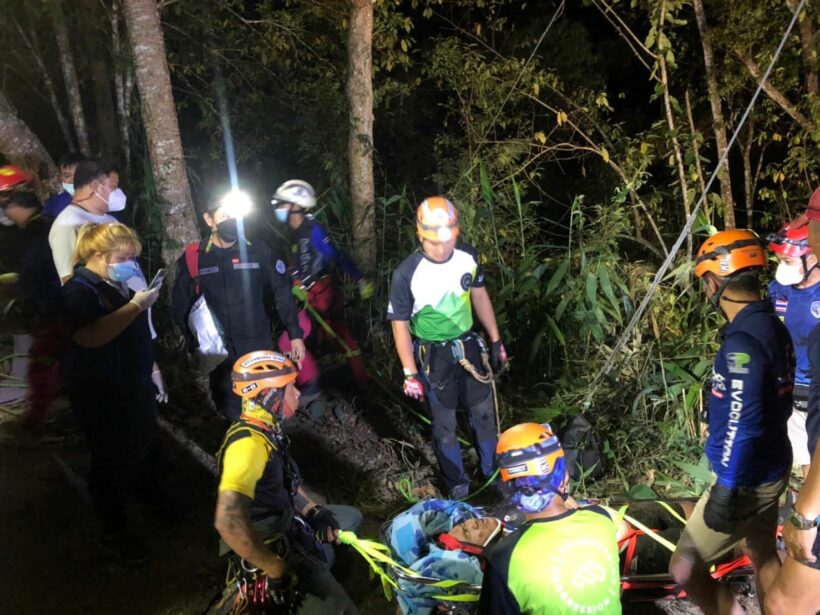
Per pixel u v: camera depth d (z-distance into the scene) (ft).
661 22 20.33
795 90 25.25
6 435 14.29
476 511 10.90
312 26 29.14
